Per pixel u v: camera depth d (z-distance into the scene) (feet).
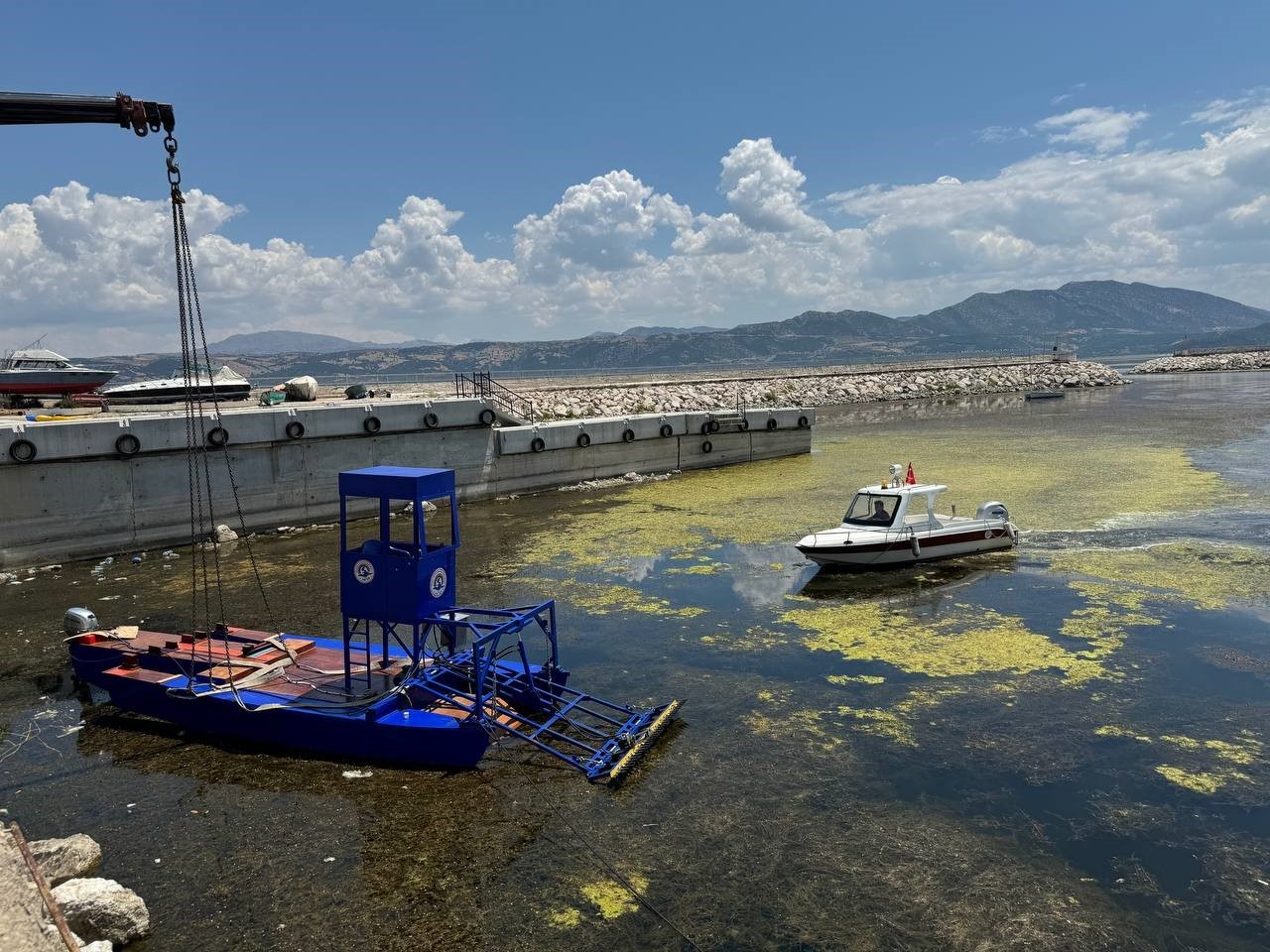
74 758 30.76
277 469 74.43
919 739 30.63
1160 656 38.11
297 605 49.85
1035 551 57.98
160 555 64.95
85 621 37.09
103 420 63.98
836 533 55.16
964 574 53.06
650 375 257.14
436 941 20.52
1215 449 108.27
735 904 21.59
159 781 28.81
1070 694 34.27
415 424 82.89
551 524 74.64
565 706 32.40
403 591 30.68
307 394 94.32
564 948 20.11
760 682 36.40
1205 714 32.19
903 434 141.90
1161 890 21.99
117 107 31.45
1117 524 65.41
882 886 22.26
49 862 22.70
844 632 42.80
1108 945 19.95
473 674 32.30
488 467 89.20
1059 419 160.66
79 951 17.79
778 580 53.21
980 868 22.98
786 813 25.85
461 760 28.94
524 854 24.07
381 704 29.73
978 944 20.01
